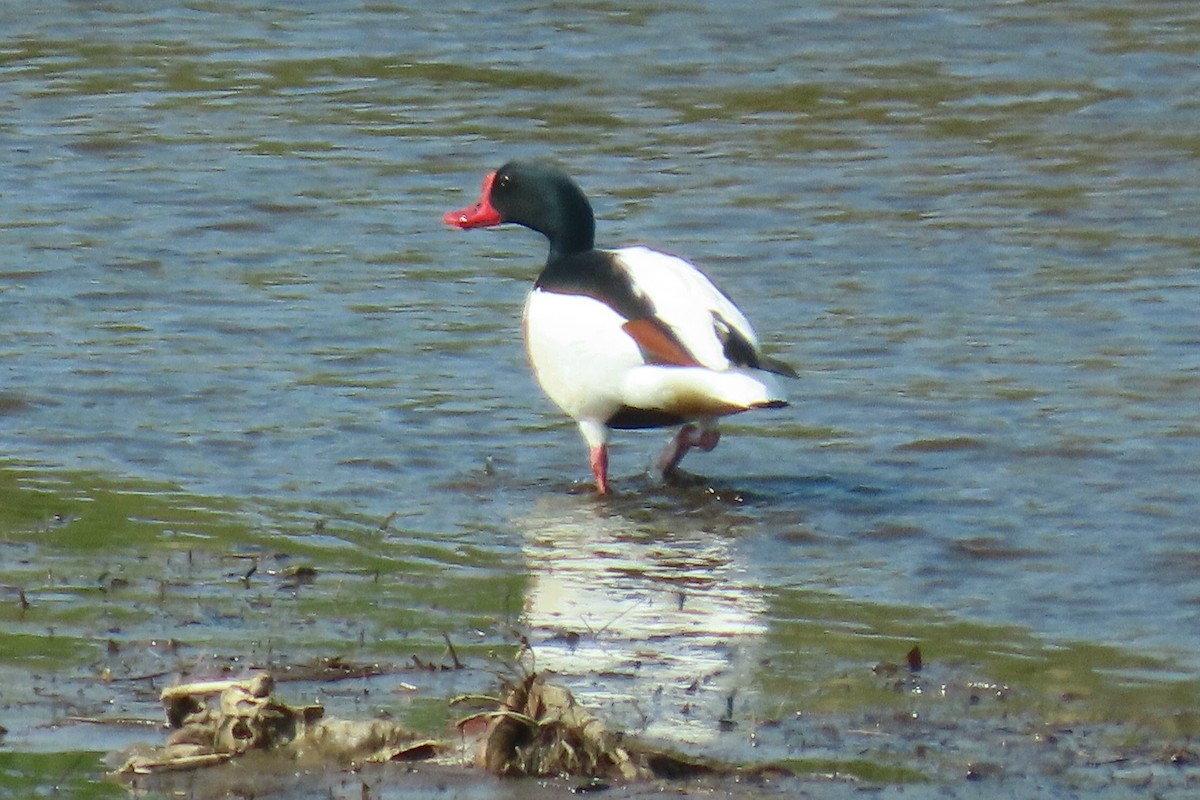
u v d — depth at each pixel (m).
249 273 18.27
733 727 8.94
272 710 8.56
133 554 11.40
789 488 13.14
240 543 11.69
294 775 8.23
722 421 14.61
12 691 9.13
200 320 16.78
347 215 20.34
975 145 23.16
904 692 9.48
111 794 8.01
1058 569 11.53
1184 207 20.64
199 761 8.30
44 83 25.58
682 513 12.62
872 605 10.91
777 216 20.42
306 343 16.22
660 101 25.05
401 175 21.94
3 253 18.67
